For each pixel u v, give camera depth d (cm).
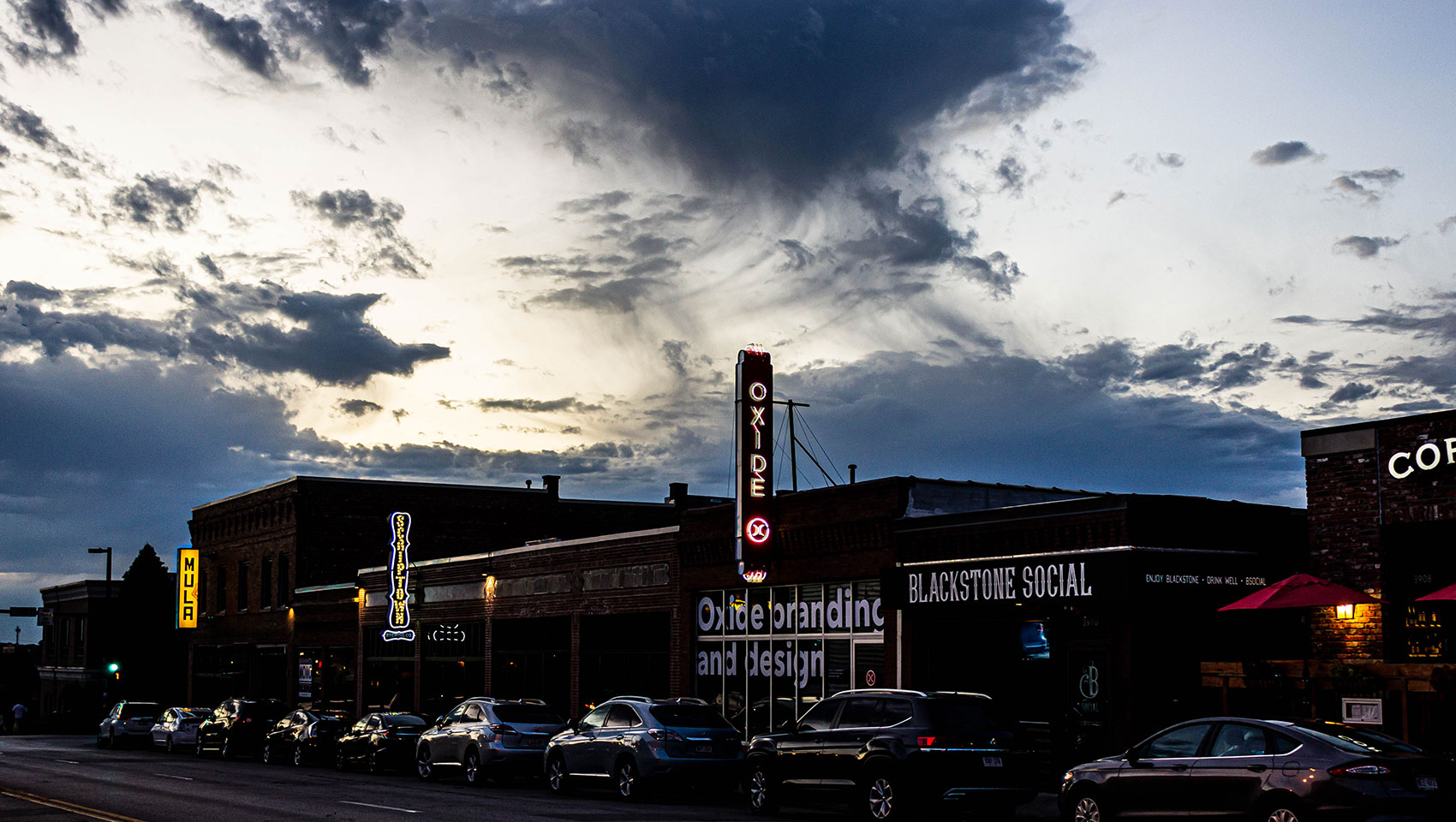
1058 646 2480
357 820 2000
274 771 3397
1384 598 2209
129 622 8019
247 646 6075
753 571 3078
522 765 2844
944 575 2645
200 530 6706
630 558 3638
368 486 5812
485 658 4306
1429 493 2161
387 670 4947
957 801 1920
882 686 2806
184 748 4603
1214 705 2383
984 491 2972
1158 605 2369
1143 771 1683
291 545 5709
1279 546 2533
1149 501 2395
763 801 2173
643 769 2448
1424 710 2047
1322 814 1470
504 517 6094
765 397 3119
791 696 3064
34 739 6022
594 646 3775
